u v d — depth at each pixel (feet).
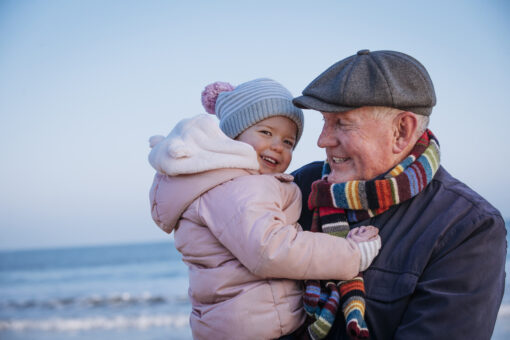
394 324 5.39
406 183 5.64
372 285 5.57
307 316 5.75
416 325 5.11
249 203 5.50
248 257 5.34
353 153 5.92
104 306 66.23
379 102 5.60
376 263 5.65
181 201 6.01
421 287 5.26
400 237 5.71
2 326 56.39
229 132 7.52
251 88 7.42
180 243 6.19
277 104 7.18
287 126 7.31
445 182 5.93
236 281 5.70
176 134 6.36
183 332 46.98
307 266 5.29
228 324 5.57
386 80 5.62
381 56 5.94
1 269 159.12
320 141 6.16
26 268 156.35
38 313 64.34
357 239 5.55
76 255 209.15
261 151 7.22
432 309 5.11
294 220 6.38
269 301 5.56
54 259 194.39
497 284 5.26
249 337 5.50
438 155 5.98
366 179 6.00
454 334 4.99
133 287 87.35
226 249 5.83
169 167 5.91
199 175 5.93
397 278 5.47
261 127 7.21
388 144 5.82
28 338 49.42
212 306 5.81
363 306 5.36
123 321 54.29
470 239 5.33
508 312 46.42
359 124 5.81
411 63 5.86
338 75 5.94
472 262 5.24
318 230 6.20
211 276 5.81
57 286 99.35
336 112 5.92
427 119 6.05
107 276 110.32
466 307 5.07
